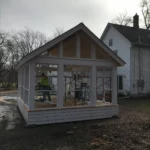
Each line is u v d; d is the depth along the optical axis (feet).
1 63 136.36
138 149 18.33
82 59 31.68
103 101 38.86
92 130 25.25
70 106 30.83
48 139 21.86
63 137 22.54
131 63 65.05
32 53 27.43
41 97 40.93
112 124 28.27
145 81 67.51
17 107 46.44
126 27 77.25
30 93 27.89
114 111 33.68
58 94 29.60
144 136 22.30
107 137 22.06
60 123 29.25
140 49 67.41
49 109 28.71
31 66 28.07
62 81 29.99
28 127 26.96
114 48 73.10
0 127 27.22
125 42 67.51
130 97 63.05
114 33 73.41
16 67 42.11
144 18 99.40
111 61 34.22
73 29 30.07
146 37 74.38
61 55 30.09
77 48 31.37
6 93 88.79
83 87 40.98
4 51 140.97
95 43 32.58
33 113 27.68
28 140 21.58
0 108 44.86
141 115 34.91
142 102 53.47
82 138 22.02
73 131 24.91
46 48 28.27
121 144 19.75
